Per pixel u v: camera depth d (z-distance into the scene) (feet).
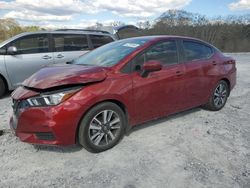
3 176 10.85
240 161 12.23
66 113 11.41
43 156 12.41
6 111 19.08
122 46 15.30
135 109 13.71
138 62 13.89
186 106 16.70
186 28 101.55
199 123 16.75
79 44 27.12
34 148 13.14
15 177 10.80
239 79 33.71
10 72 23.20
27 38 24.03
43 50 24.81
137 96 13.60
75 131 11.90
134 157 12.40
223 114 18.74
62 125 11.43
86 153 12.73
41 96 11.48
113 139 13.19
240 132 15.52
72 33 26.78
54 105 11.36
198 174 11.12
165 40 15.57
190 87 16.47
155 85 14.29
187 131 15.43
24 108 11.71
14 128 12.48
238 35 105.29
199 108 19.83
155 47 14.87
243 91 26.66
